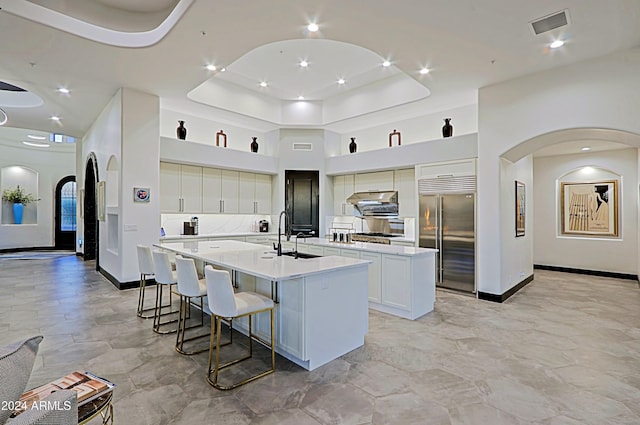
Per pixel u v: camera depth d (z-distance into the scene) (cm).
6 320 378
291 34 346
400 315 403
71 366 270
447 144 532
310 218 732
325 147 736
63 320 379
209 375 252
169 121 624
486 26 328
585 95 395
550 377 257
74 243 1102
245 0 288
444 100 546
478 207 494
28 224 1039
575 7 295
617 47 365
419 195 571
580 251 701
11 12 309
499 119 469
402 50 378
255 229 773
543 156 745
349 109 652
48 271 686
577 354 298
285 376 257
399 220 664
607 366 276
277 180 740
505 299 484
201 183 650
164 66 422
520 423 201
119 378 251
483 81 463
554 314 414
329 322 284
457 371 266
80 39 355
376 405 219
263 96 671
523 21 318
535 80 434
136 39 368
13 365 110
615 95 377
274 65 532
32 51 382
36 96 590
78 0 348
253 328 327
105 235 621
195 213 641
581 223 702
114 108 534
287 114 698
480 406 218
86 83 481
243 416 206
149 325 366
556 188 732
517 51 377
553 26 326
